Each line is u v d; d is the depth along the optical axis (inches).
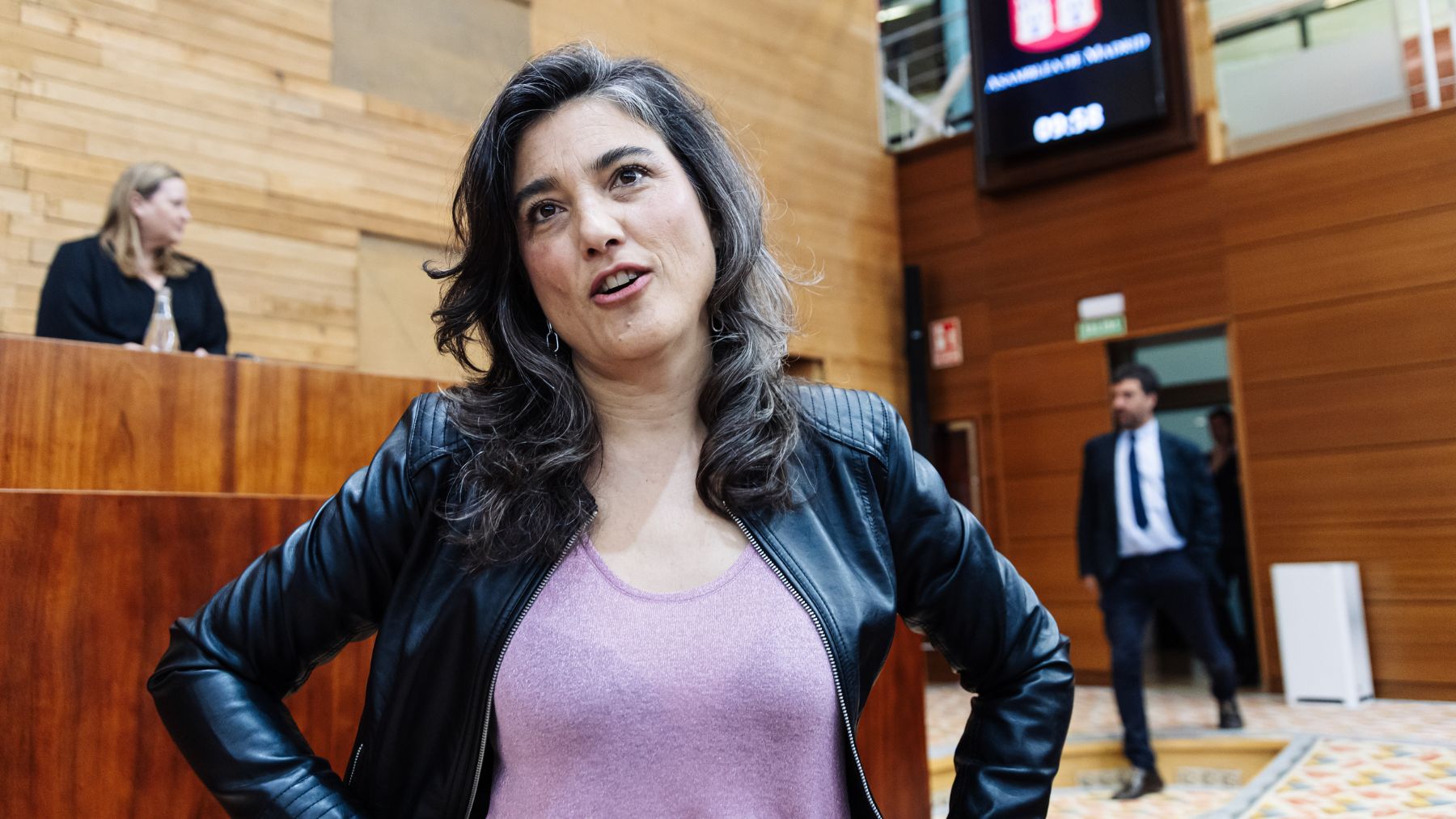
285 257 190.7
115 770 64.5
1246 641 247.3
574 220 36.8
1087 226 273.7
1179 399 265.1
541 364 37.9
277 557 37.1
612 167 36.8
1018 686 39.3
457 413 38.4
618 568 35.9
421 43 213.8
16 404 80.7
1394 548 224.4
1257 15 257.6
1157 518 168.4
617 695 33.2
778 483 37.3
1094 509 176.4
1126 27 261.0
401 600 36.5
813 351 277.3
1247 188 249.0
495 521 35.1
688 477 38.3
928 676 289.6
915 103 318.3
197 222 181.0
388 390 100.8
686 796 32.9
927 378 298.8
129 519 66.6
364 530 37.1
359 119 203.0
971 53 286.0
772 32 283.6
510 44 227.3
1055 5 271.4
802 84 289.7
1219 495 252.4
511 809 34.2
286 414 93.9
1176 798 164.7
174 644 36.5
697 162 39.4
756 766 33.5
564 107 37.8
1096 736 187.3
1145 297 263.0
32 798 61.6
